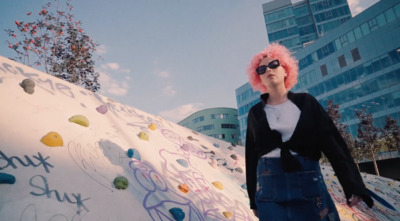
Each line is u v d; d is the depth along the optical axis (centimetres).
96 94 287
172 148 303
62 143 168
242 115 4634
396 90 2539
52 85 231
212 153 388
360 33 2900
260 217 129
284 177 126
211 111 5756
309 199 117
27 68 221
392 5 2633
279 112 146
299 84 3534
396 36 2588
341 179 119
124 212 147
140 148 244
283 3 5081
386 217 492
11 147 138
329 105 1906
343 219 383
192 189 234
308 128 130
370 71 2772
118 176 177
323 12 4684
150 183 196
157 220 158
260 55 193
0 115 153
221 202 248
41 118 179
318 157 133
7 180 115
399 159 2305
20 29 599
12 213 106
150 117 358
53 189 130
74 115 212
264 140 139
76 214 125
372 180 783
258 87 203
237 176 359
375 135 1858
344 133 1827
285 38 4828
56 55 656
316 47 3369
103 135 217
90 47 711
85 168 162
